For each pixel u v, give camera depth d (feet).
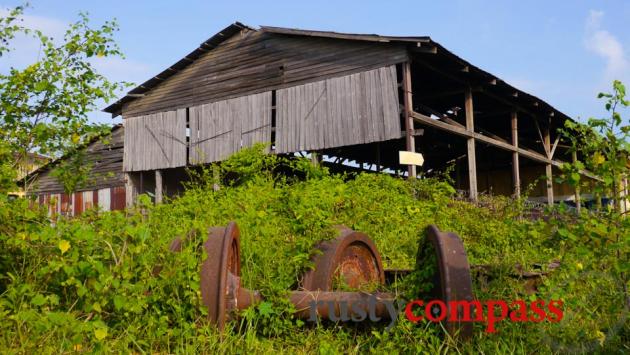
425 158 88.53
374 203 27.20
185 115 68.13
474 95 61.77
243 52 63.93
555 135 80.84
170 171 78.54
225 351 12.46
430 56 50.80
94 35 22.98
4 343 11.23
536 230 14.85
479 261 19.97
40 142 22.53
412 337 12.87
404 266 21.12
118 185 76.07
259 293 14.19
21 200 13.41
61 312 11.58
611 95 12.99
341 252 15.66
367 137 53.06
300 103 58.39
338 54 56.18
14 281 12.71
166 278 12.84
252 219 18.56
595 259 14.23
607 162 13.10
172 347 12.87
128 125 73.00
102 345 11.34
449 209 30.71
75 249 12.14
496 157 87.92
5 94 21.98
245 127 62.80
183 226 18.56
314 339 13.62
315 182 29.58
